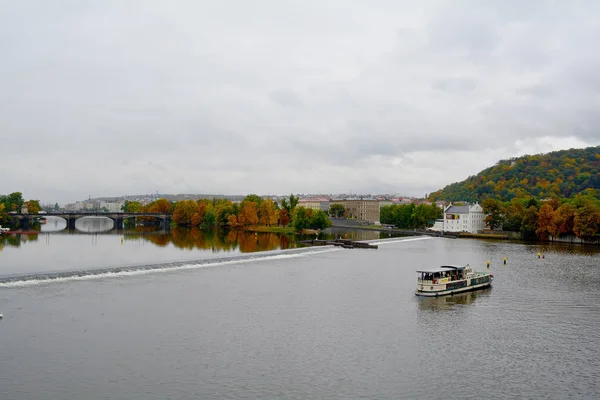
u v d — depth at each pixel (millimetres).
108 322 106125
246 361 86688
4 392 72125
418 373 83500
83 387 74438
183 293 136375
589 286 160750
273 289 146125
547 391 77562
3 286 136250
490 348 96812
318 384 77875
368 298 137500
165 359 86375
